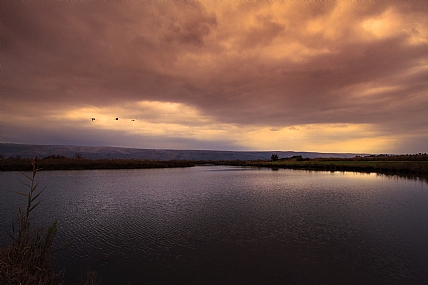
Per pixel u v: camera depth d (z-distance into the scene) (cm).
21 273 693
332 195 2577
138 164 7750
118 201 2356
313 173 5319
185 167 8619
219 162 10975
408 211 1892
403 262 1074
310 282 929
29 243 827
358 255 1145
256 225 1588
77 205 2186
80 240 1352
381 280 937
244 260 1110
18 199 2419
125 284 921
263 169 7100
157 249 1232
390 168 5103
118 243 1307
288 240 1333
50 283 810
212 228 1536
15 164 5556
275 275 980
